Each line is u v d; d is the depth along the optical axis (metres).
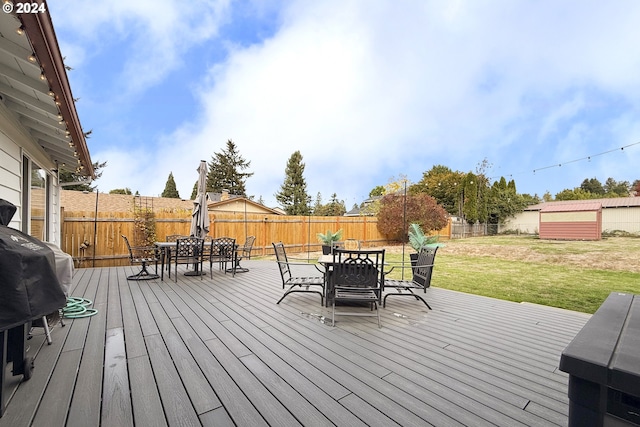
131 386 1.91
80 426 1.53
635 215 18.38
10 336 1.92
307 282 4.04
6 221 2.14
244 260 9.02
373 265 3.39
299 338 2.80
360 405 1.76
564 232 16.78
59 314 3.05
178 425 1.56
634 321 1.12
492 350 2.61
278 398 1.82
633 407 0.71
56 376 2.02
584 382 0.78
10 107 3.44
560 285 6.09
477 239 17.98
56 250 2.90
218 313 3.53
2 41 2.09
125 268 6.81
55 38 1.99
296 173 28.30
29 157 4.47
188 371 2.12
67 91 2.64
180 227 8.59
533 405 1.79
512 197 23.02
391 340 2.80
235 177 31.52
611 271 7.85
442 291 5.10
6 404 1.68
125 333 2.84
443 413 1.70
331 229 12.95
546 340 2.86
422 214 14.70
